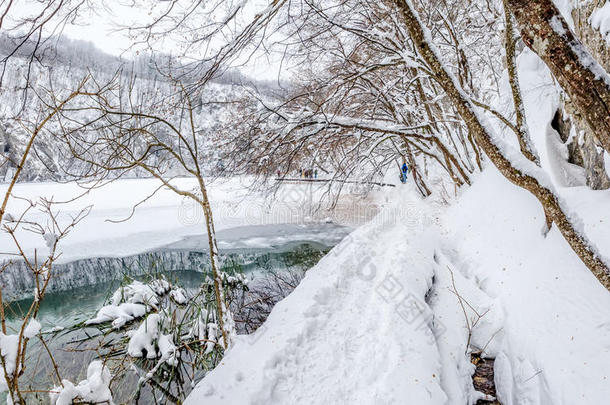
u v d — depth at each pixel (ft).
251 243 38.55
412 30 8.61
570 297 10.20
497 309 12.69
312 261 32.19
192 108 11.89
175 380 15.38
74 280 29.14
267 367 11.11
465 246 17.89
